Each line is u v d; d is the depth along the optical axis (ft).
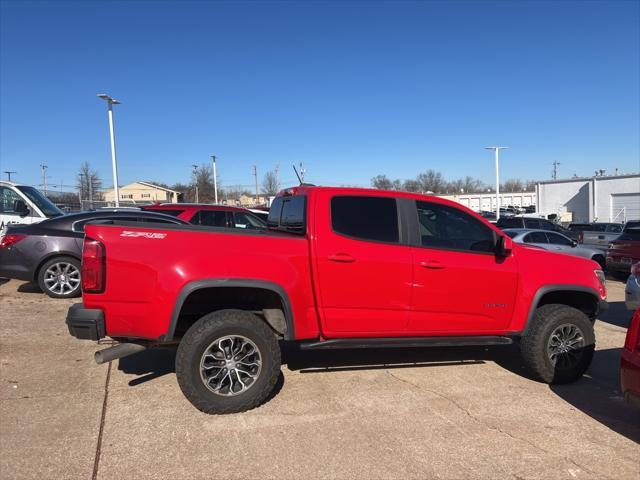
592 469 11.51
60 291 28.12
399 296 15.46
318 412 14.19
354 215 15.39
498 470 11.35
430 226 16.21
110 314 13.26
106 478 10.75
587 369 17.47
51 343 19.86
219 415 13.83
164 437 12.55
